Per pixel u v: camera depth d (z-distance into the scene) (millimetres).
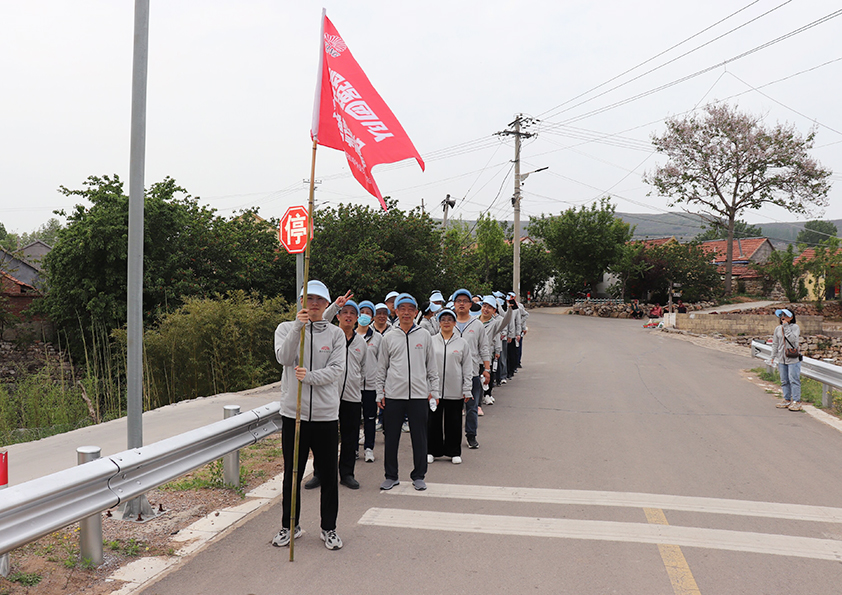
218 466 6578
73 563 4297
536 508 5715
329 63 5266
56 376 17172
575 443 8359
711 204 50094
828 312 40750
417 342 6473
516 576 4254
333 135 5203
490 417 10188
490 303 10633
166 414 10711
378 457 7816
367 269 22719
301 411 4797
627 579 4207
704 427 9383
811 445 8250
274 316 15375
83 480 3936
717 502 5875
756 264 53469
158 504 5734
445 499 6000
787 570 4355
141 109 5297
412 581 4172
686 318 30391
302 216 9922
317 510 5688
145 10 5281
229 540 4887
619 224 50406
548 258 57000
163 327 14461
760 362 17859
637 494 6121
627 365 17188
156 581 4141
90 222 17469
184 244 19828
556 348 21922
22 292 20422
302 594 3969
